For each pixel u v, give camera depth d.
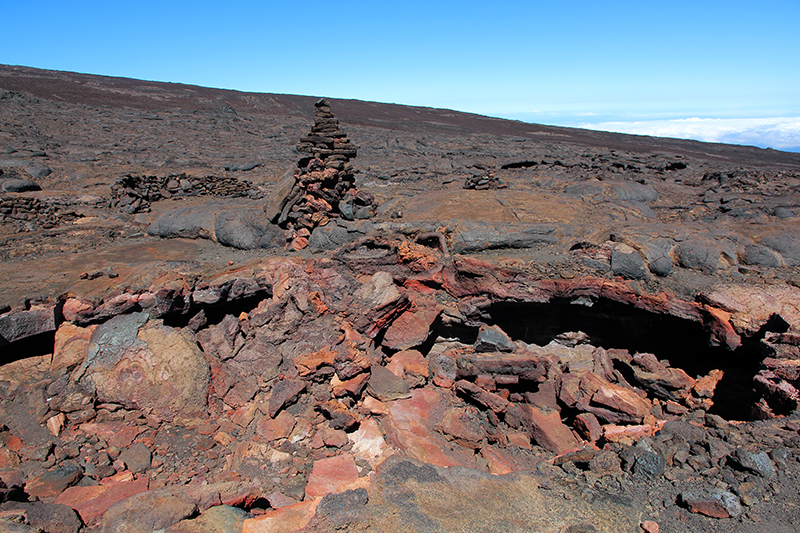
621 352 13.99
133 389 10.66
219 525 6.85
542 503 7.31
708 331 12.70
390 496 7.33
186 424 10.87
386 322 13.49
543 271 14.16
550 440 10.90
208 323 13.52
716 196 23.05
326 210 16.89
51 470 8.97
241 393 11.45
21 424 9.78
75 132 42.03
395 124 72.06
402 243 15.31
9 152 30.72
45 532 6.39
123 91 75.50
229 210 17.05
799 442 7.91
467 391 12.34
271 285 13.64
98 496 8.16
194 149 39.12
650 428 9.86
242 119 62.62
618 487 7.65
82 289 11.77
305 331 12.79
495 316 15.11
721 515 6.65
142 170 29.58
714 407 11.45
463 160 38.12
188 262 14.09
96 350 10.73
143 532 6.66
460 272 14.76
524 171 31.36
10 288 11.63
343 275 14.21
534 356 12.74
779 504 6.73
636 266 13.87
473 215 17.27
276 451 10.34
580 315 15.11
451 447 10.99
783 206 19.59
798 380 9.47
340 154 17.45
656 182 27.36
